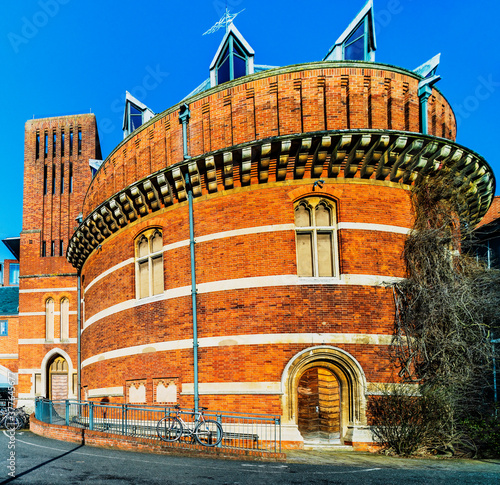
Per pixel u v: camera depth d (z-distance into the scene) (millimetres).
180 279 15234
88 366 20406
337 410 13484
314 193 14266
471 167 15031
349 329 13414
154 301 15867
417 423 12703
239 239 14391
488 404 13781
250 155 14039
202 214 15102
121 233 18062
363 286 13711
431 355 13453
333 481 9117
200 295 14609
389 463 11195
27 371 28734
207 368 14039
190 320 14719
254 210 14391
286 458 11555
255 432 12992
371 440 12805
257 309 13750
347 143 13492
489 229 21875
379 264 13914
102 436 13344
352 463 11070
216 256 14594
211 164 14539
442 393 12930
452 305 13500
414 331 13641
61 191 32125
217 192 14969
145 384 15625
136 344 16266
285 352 13320
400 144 13578
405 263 14195
